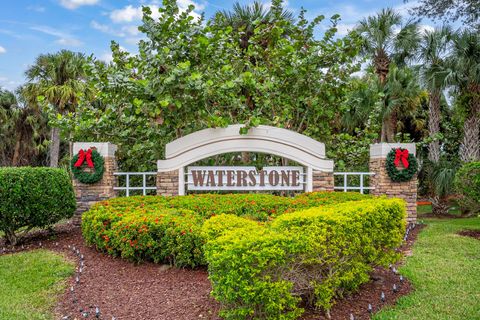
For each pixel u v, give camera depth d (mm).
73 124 9922
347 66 10359
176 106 8289
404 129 19234
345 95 10844
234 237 3744
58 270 5652
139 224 5770
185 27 8836
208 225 4539
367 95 14422
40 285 5141
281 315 3672
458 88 13133
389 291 4914
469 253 6586
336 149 11555
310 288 4203
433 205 13281
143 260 5910
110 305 4496
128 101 8969
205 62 9086
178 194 8945
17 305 4555
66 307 4492
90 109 10680
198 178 9055
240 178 9070
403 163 9445
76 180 8891
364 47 14953
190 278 5250
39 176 7238
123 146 10430
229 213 6746
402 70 14836
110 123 9664
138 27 8992
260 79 10297
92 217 6531
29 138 24688
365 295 4777
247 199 7387
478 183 8570
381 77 14984
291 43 10547
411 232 8500
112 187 9164
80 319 4180
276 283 3586
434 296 4730
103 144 8977
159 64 8664
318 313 4195
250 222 4680
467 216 12133
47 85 20047
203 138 8992
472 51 12031
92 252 6477
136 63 9352
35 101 20656
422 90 15297
